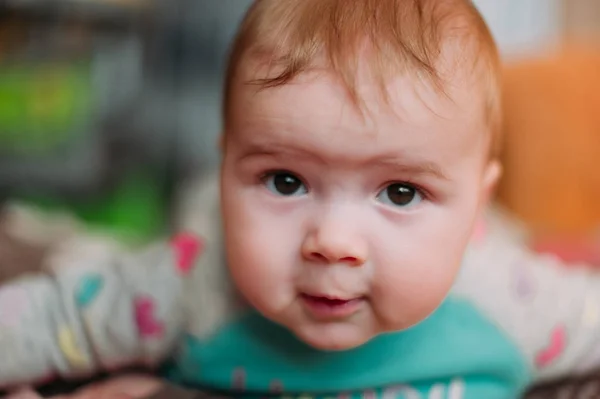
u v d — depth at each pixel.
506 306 0.75
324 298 0.59
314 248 0.57
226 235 0.62
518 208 1.64
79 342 0.74
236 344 0.71
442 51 0.58
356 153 0.56
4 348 0.71
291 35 0.58
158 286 0.73
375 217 0.58
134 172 2.06
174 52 2.10
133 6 2.02
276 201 0.59
